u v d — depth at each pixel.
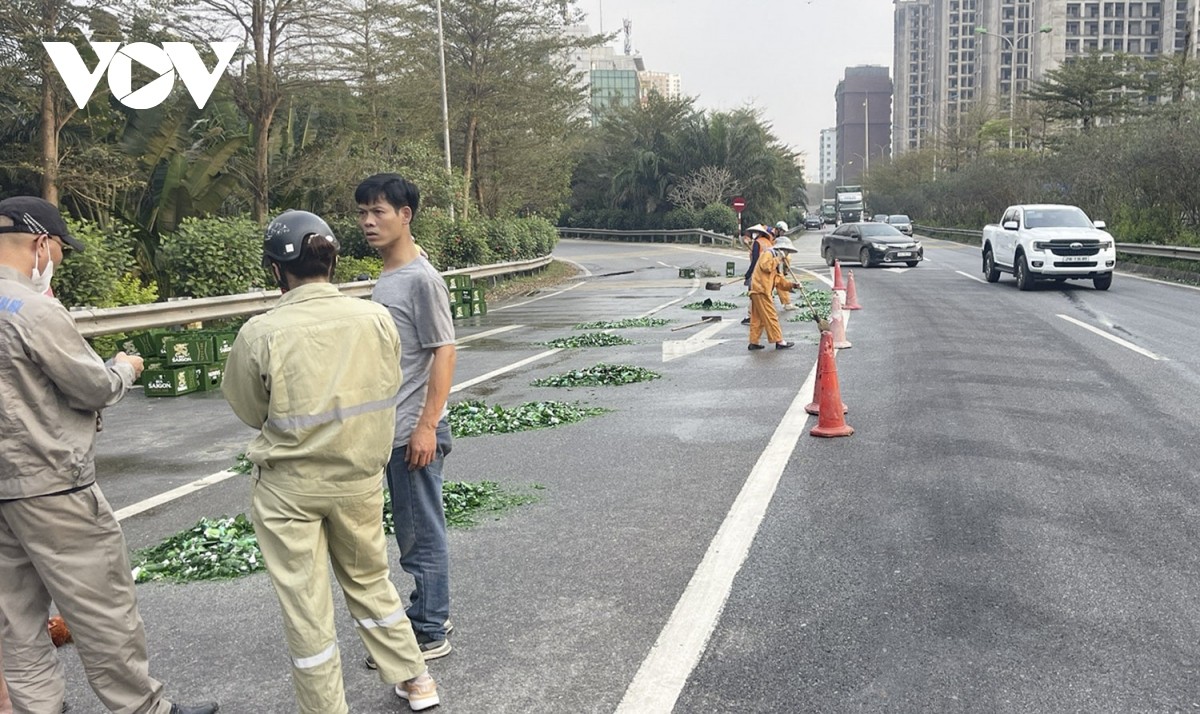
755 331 13.61
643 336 15.92
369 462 3.36
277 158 24.94
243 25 22.03
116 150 19.53
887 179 105.88
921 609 4.38
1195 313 16.25
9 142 19.41
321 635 3.27
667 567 5.03
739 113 71.62
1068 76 51.25
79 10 17.36
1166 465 6.72
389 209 3.92
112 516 3.46
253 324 3.29
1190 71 43.12
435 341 3.91
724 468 7.02
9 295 3.16
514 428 8.79
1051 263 21.06
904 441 7.63
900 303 19.69
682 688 3.71
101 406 3.33
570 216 82.38
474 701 3.69
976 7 164.00
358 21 22.73
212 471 7.77
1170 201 29.09
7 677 3.39
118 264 15.16
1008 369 11.00
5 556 3.33
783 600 4.54
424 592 4.06
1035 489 6.21
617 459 7.46
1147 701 3.52
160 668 4.09
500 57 36.28
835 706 3.54
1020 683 3.67
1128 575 4.72
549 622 4.39
